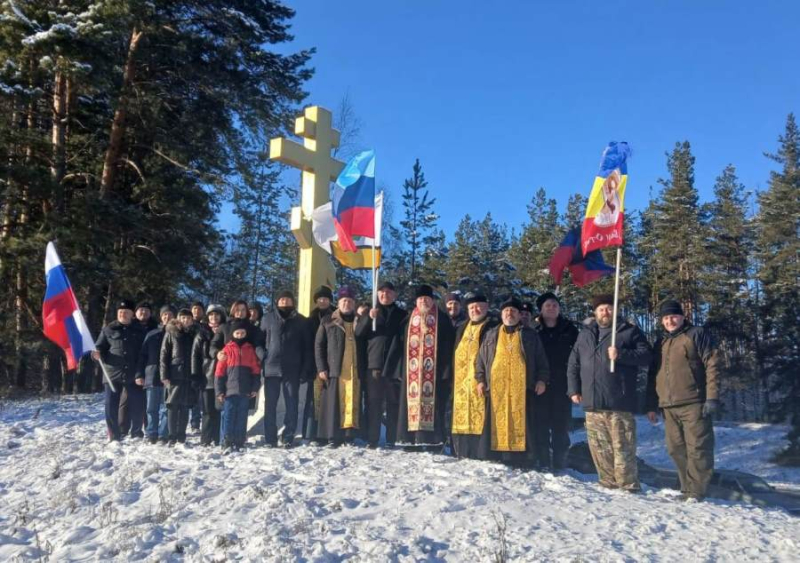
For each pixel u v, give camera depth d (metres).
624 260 37.41
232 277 33.75
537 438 7.86
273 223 36.81
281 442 8.66
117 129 20.02
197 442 9.35
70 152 20.45
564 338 8.16
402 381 8.21
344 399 8.41
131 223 18.95
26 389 19.98
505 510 5.53
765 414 32.91
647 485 7.65
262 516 5.39
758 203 36.00
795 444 22.12
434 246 35.34
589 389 6.97
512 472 6.73
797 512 6.84
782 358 32.12
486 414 7.50
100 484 6.88
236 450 8.23
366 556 4.53
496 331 7.62
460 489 5.99
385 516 5.42
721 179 42.75
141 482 6.82
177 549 4.83
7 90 16.30
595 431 7.00
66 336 9.09
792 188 32.94
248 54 20.88
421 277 33.97
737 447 24.11
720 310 34.88
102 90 16.83
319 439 8.53
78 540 5.23
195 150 20.97
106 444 9.19
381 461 7.31
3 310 18.58
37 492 6.94
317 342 8.48
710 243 36.78
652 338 38.78
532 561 4.48
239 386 8.36
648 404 7.14
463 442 7.69
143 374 9.46
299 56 21.77
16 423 12.23
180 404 9.16
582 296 35.62
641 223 42.59
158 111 19.94
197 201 20.73
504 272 38.53
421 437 7.99
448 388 8.23
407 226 34.53
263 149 21.66
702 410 6.62
